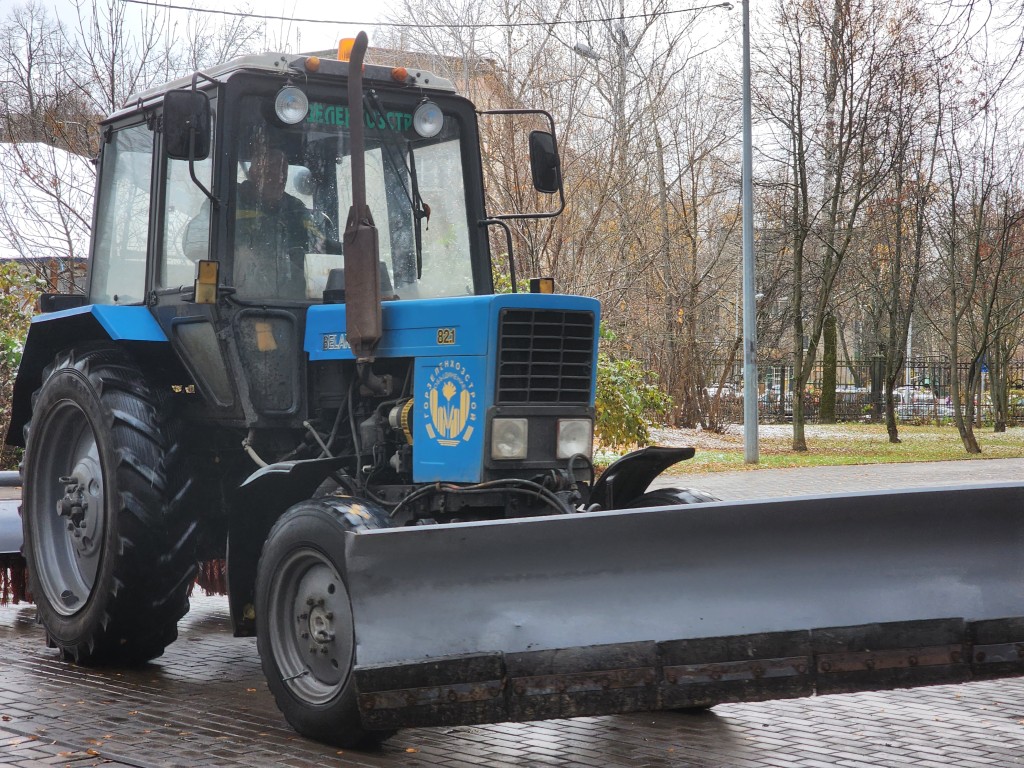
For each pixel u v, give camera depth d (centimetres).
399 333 564
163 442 628
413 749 486
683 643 437
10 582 756
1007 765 465
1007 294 3256
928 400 4197
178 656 682
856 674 443
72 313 672
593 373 559
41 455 687
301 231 618
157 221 653
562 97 2155
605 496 558
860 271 3453
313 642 502
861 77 2588
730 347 3819
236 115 603
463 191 661
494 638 441
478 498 530
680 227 3023
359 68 552
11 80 1636
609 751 485
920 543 462
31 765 455
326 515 495
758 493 1639
